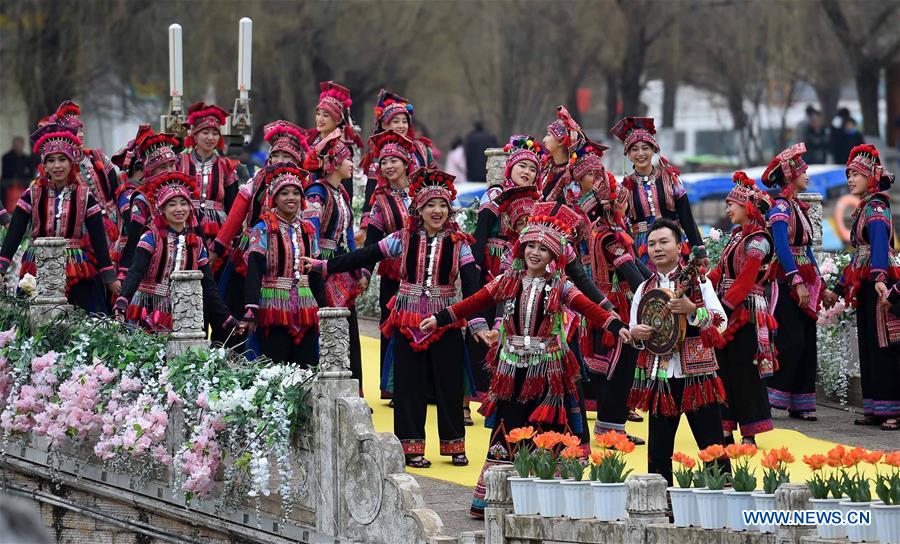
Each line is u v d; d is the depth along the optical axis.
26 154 76.12
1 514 7.45
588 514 15.95
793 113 96.56
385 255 21.25
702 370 17.88
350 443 17.64
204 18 76.81
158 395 20.23
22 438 23.14
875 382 24.83
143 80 78.56
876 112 82.00
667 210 24.28
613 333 18.16
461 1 84.06
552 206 18.58
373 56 82.12
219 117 25.91
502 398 18.23
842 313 27.19
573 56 84.12
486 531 16.69
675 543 15.06
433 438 23.44
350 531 17.67
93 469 21.83
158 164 25.06
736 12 82.69
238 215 23.69
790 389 25.53
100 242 24.66
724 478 15.17
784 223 24.14
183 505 20.16
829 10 80.00
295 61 79.38
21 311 23.14
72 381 21.23
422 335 20.95
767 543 14.55
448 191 20.91
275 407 18.25
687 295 18.03
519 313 18.22
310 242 22.44
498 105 86.44
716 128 98.69
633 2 82.69
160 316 22.48
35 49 75.50
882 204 24.70
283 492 18.14
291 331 22.25
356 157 29.69
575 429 18.56
